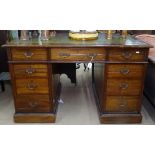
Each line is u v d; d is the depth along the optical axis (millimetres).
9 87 2748
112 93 1824
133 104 1863
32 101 1857
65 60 1716
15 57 1710
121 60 1716
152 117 2016
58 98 2346
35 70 1755
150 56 1886
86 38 1855
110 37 1951
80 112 2139
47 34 1891
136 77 1778
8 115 2064
